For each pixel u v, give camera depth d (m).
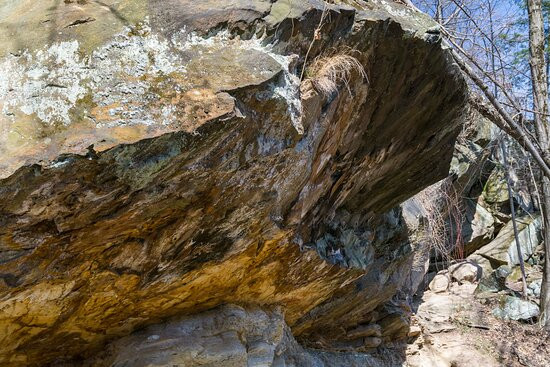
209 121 1.77
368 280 4.92
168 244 2.31
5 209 1.62
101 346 2.86
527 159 8.70
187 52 1.93
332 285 3.98
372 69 2.76
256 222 2.56
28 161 1.53
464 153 9.00
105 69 1.77
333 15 2.31
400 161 3.83
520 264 8.95
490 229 10.00
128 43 1.84
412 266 6.77
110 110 1.69
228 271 2.83
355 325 5.53
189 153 1.82
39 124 1.62
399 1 3.06
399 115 3.27
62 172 1.60
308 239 3.43
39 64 1.74
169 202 2.04
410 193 4.46
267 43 2.12
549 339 7.15
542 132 7.13
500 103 5.80
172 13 1.97
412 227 5.88
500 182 10.35
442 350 6.80
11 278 1.92
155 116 1.72
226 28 2.05
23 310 2.17
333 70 2.41
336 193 3.56
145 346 2.83
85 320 2.52
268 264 3.06
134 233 2.13
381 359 5.81
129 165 1.71
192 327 3.03
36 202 1.66
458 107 3.50
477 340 7.06
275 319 3.54
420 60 2.86
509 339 7.16
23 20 1.88
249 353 3.28
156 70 1.83
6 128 1.60
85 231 1.93
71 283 2.16
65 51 1.77
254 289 3.27
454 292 8.41
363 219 4.41
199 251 2.49
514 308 7.77
